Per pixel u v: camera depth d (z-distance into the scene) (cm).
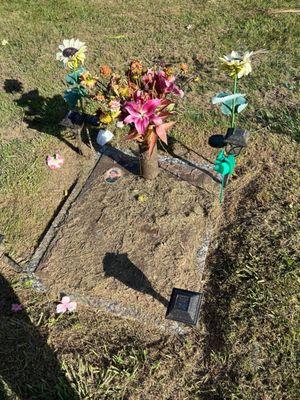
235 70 325
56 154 414
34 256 344
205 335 299
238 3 631
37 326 306
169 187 380
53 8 643
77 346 295
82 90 374
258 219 358
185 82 476
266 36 563
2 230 365
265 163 405
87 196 380
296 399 263
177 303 265
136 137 314
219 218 366
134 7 639
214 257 342
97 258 338
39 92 494
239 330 294
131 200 372
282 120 439
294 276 317
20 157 419
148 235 349
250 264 329
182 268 330
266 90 479
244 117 446
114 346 294
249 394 267
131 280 323
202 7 629
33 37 587
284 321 295
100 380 276
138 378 278
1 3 658
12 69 532
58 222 365
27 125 454
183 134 434
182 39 570
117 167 403
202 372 282
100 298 318
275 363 279
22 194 389
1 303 320
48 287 327
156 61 536
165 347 294
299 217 357
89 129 441
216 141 349
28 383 278
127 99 301
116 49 558
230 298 312
